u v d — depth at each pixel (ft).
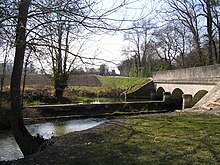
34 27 18.37
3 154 35.27
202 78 80.94
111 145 24.41
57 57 22.95
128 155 21.22
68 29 18.26
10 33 17.07
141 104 91.66
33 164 20.70
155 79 135.44
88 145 25.00
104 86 149.69
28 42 18.44
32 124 62.85
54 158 21.80
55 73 30.63
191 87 89.51
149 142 24.77
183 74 96.53
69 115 75.66
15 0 15.44
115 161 19.94
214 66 73.41
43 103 84.64
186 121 34.63
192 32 106.01
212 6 96.22
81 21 16.98
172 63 184.65
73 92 113.29
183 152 21.45
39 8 16.19
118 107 84.94
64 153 23.02
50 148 25.39
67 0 16.43
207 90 77.97
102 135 28.81
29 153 29.53
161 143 24.29
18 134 30.04
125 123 35.14
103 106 81.71
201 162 19.10
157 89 132.57
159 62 200.23
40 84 91.91
